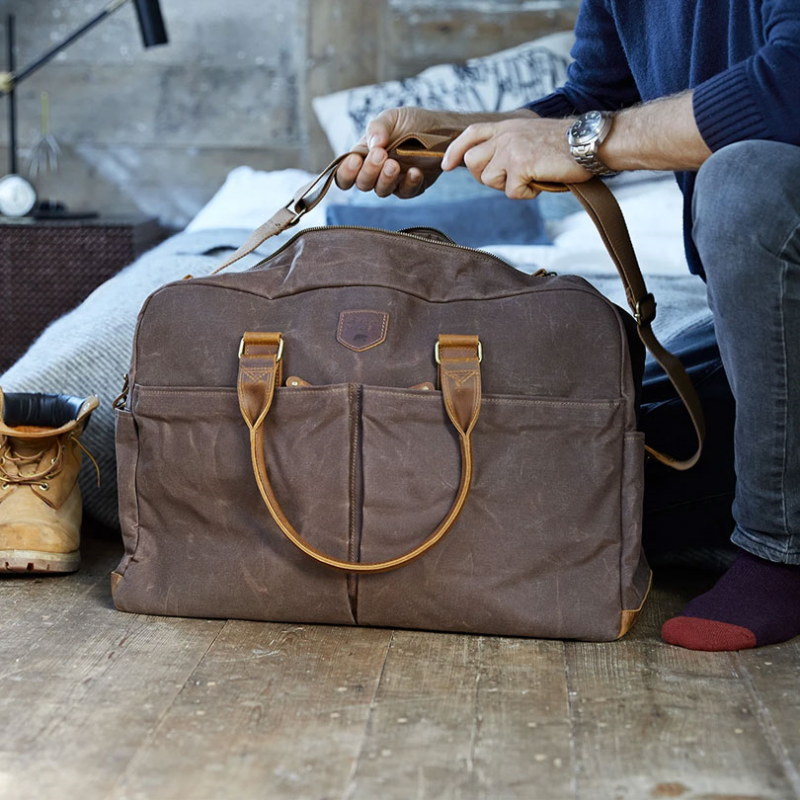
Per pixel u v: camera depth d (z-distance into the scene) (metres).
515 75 3.05
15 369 1.68
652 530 1.48
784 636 1.21
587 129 1.24
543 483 1.21
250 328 1.25
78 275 2.91
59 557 1.43
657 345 1.33
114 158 3.43
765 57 1.15
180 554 1.27
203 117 3.41
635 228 2.41
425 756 0.93
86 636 1.21
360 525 1.21
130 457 1.29
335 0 3.33
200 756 0.92
